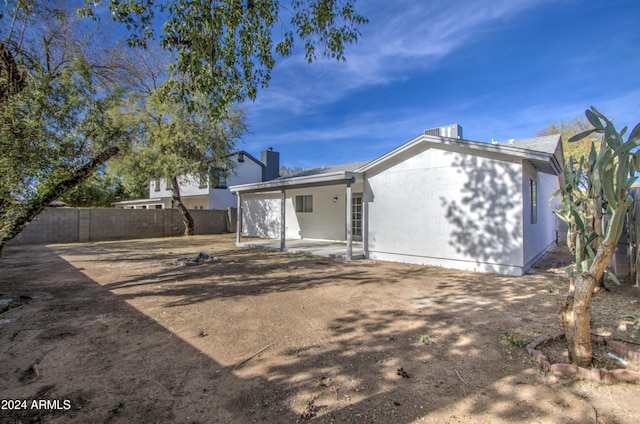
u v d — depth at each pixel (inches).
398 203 350.0
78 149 239.8
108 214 631.8
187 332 149.6
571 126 911.0
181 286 243.0
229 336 144.9
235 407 91.0
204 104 537.3
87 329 153.2
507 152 266.8
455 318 166.9
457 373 109.7
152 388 101.1
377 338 141.6
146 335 145.9
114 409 89.7
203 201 893.8
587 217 197.0
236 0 160.4
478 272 288.8
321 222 566.3
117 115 292.7
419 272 293.1
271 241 570.3
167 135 583.5
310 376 108.7
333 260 370.0
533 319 164.2
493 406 90.7
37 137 203.2
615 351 122.0
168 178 617.6
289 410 89.4
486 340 137.6
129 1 147.7
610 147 107.2
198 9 146.3
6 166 187.5
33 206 226.1
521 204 266.7
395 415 86.8
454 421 84.1
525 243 280.4
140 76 422.9
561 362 116.8
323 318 169.2
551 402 92.2
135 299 206.5
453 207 306.5
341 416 86.4
